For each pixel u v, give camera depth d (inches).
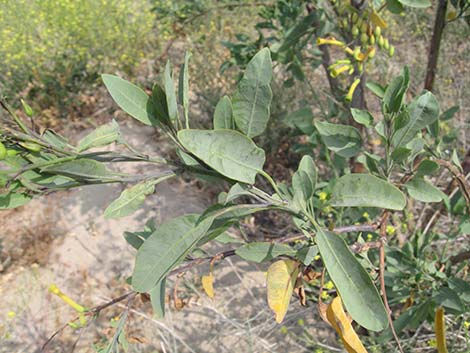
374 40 74.2
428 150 73.8
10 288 133.1
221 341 111.1
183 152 43.8
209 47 189.9
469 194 64.7
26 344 122.3
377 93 73.9
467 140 128.7
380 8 71.6
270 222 136.0
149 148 164.6
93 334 120.7
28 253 139.9
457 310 73.0
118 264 134.8
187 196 147.8
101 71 190.1
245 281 121.0
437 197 56.1
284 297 45.6
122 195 44.4
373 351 89.9
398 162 57.6
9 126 41.2
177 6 142.7
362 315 40.0
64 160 39.8
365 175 47.0
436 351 93.8
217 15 197.3
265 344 105.8
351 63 78.8
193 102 171.0
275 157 150.1
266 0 148.4
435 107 54.7
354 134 62.7
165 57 189.9
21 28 197.2
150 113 44.4
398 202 45.7
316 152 135.2
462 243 105.5
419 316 76.6
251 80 42.3
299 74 107.1
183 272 52.1
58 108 182.5
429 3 66.7
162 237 41.8
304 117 103.1
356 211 81.2
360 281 40.7
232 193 42.0
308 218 44.8
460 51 172.7
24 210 151.5
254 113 43.4
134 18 204.2
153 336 115.8
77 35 194.9
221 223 45.5
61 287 132.0
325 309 44.9
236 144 39.9
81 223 145.8
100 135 42.1
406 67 54.2
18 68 187.8
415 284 78.2
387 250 78.3
